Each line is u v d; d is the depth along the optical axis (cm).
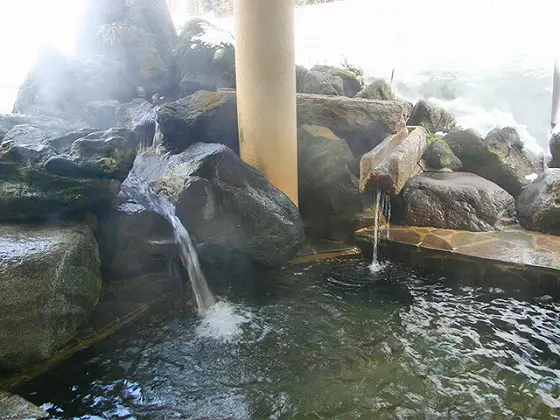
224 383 297
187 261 415
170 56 716
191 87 663
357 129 554
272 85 468
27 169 357
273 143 485
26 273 294
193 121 510
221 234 427
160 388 292
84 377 300
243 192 435
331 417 266
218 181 424
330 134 540
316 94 591
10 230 343
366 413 268
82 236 353
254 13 448
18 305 287
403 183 527
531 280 406
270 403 278
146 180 452
